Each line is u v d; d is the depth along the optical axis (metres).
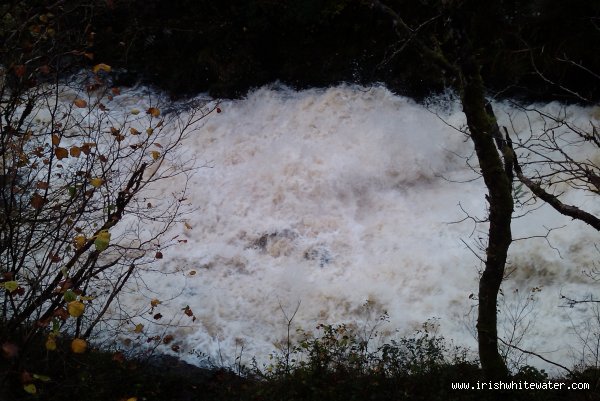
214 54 13.45
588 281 8.30
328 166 11.07
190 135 12.55
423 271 9.11
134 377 6.84
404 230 9.88
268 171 11.29
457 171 10.70
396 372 6.64
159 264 9.88
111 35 13.99
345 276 9.41
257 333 8.73
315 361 6.91
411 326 8.45
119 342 7.87
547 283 8.50
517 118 10.87
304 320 8.89
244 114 12.75
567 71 10.77
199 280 9.65
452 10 5.04
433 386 6.40
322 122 11.91
